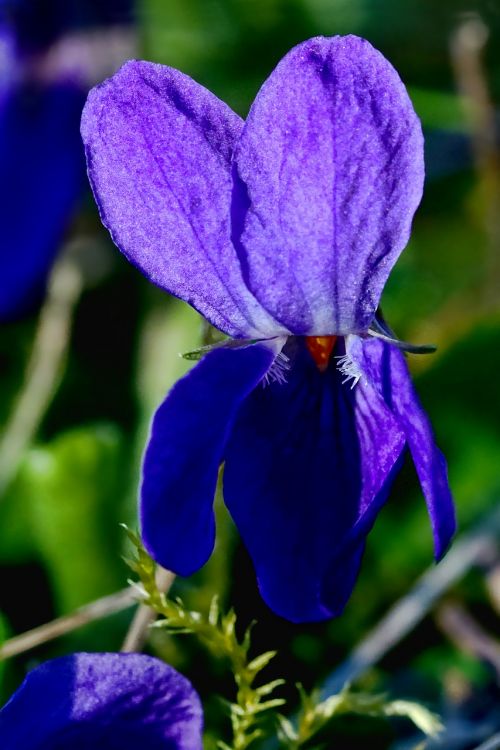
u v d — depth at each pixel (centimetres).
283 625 14
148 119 11
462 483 15
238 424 11
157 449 11
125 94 11
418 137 11
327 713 12
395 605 14
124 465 14
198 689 14
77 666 11
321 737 13
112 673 11
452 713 14
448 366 15
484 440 15
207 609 14
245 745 12
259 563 11
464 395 15
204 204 11
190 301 12
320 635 14
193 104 11
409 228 11
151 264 11
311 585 11
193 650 14
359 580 14
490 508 14
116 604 13
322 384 12
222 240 11
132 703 11
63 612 14
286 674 14
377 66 11
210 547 11
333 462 12
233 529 14
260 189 11
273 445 12
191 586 14
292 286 11
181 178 11
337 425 12
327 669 14
